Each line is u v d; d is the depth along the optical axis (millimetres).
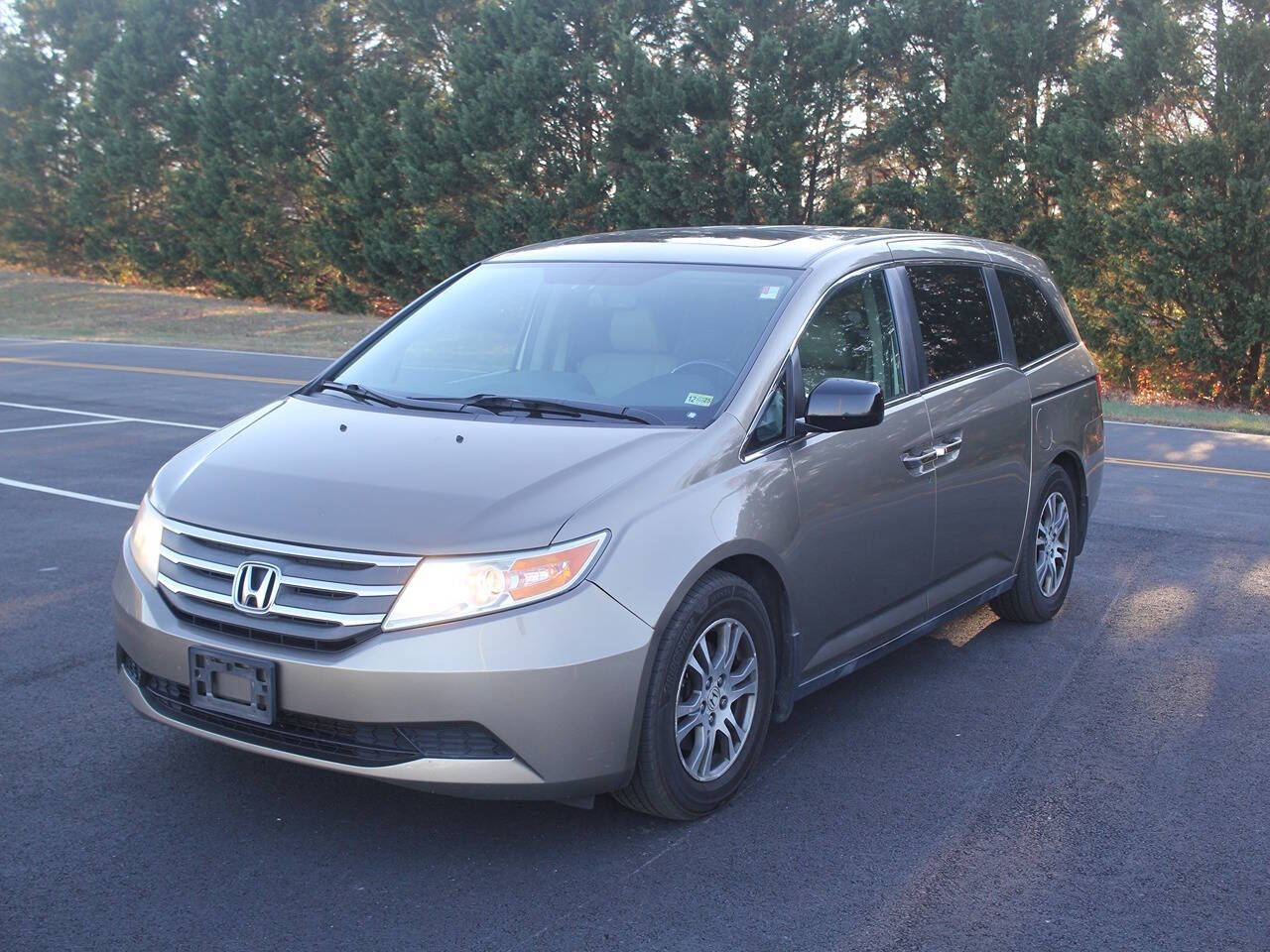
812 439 4391
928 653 5793
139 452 11109
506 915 3369
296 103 39062
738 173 30641
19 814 3898
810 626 4406
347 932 3268
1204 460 12562
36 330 31156
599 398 4367
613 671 3539
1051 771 4434
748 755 4141
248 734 3658
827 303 4711
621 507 3688
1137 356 26516
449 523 3541
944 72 29953
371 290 39125
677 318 4625
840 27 30531
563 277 5086
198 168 40406
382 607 3451
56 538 7625
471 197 35656
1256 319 24891
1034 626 6238
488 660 3402
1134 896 3545
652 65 31859
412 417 4285
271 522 3656
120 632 3885
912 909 3447
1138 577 7258
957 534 5266
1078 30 27703
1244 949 3285
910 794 4211
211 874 3561
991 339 5734
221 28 39531
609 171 33500
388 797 4094
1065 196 26953
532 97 34062
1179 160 24875
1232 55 24422
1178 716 4996
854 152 32375
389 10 37000
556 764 3502
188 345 25719
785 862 3709
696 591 3838
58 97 44781
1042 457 5922
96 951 3146
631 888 3533
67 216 44594
